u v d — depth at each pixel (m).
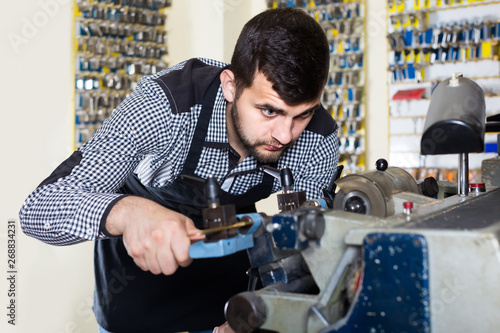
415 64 4.61
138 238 1.07
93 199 1.17
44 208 1.21
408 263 0.79
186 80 1.52
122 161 1.37
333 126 1.77
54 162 4.00
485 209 1.10
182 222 1.06
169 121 1.45
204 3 4.94
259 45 1.20
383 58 4.84
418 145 4.67
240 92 1.28
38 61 3.90
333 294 0.89
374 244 0.81
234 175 1.52
